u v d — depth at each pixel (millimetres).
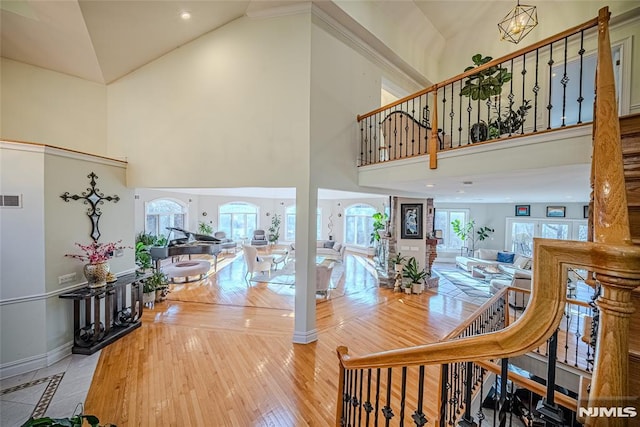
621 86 3867
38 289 3170
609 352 605
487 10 5508
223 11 4016
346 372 1744
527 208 9398
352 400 1637
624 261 571
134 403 2586
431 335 4141
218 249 7738
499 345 761
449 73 6578
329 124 4242
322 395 2715
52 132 4293
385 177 4219
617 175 736
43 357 3164
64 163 3473
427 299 5832
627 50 3814
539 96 4961
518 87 5234
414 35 5855
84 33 3676
